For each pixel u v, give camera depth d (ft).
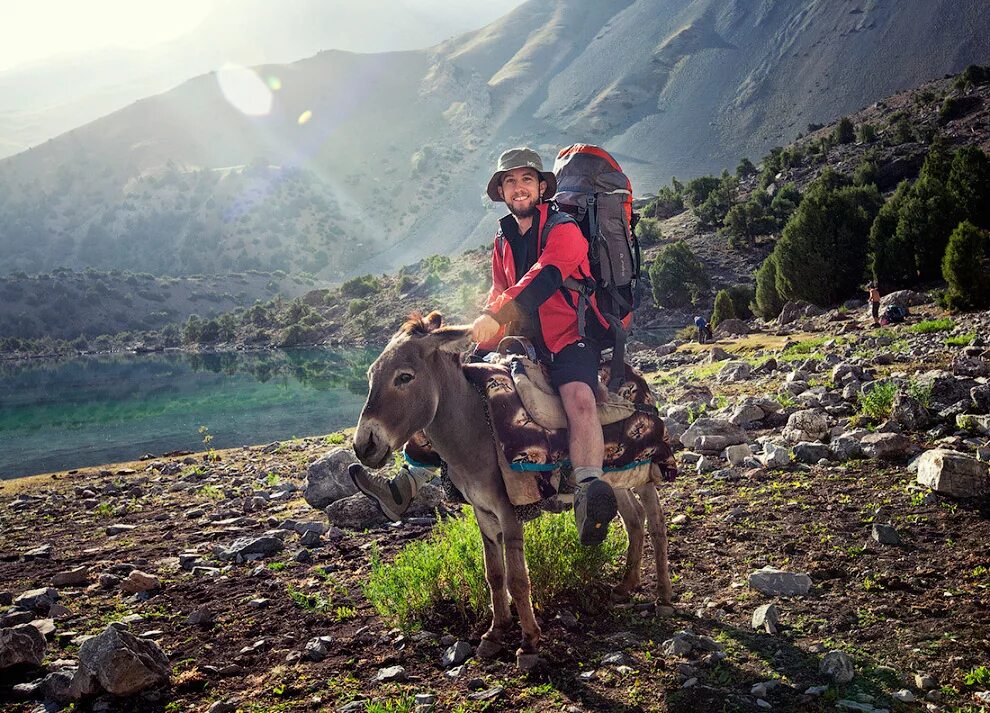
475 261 546.26
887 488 23.48
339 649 17.30
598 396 15.17
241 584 23.07
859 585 17.30
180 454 69.21
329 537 27.25
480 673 15.19
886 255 160.86
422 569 18.98
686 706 13.17
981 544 18.42
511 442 14.06
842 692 13.07
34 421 136.67
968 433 27.12
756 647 15.07
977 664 13.52
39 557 29.37
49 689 16.07
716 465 29.58
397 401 13.12
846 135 507.30
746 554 20.03
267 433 96.32
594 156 16.34
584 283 15.26
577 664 15.14
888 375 40.73
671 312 310.86
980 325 64.34
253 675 16.51
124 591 23.25
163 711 15.15
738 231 382.83
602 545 18.79
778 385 47.11
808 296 174.29
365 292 566.36
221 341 574.97
